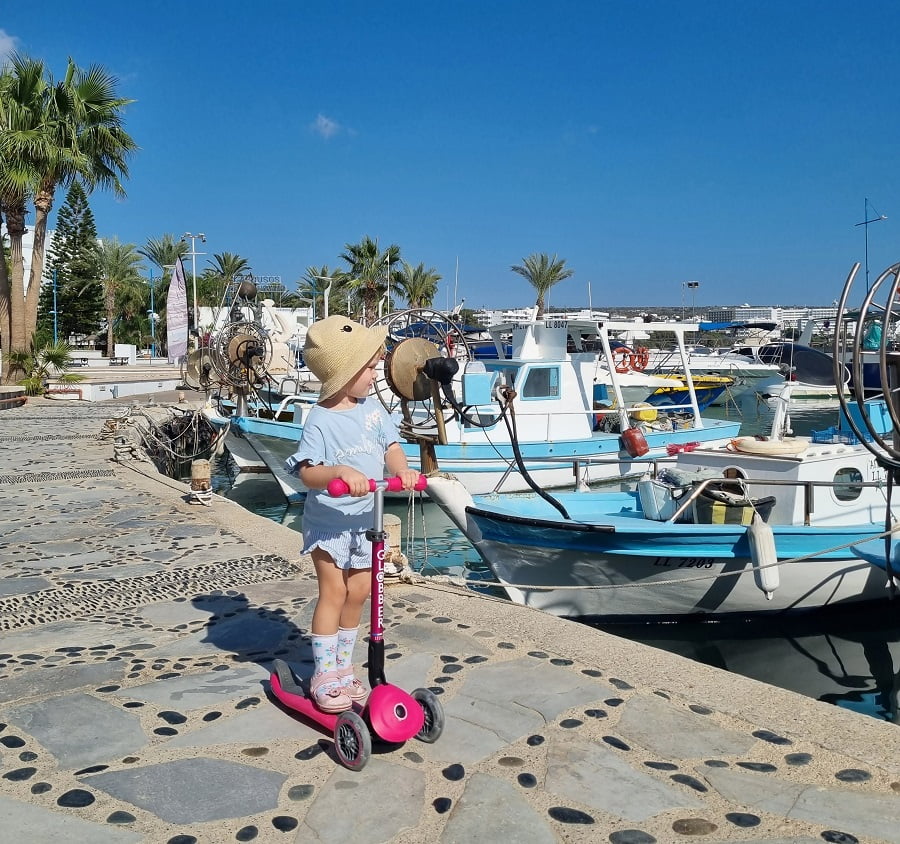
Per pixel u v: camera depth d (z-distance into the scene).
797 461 8.38
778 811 3.21
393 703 3.52
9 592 6.44
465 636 5.18
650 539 7.89
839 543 8.05
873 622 8.78
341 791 3.33
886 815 3.19
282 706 4.18
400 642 5.08
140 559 7.53
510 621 5.47
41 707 4.18
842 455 8.62
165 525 9.09
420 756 3.62
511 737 3.81
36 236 29.98
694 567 8.05
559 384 15.53
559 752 3.67
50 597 6.30
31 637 5.35
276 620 5.70
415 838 3.01
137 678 4.59
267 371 18.09
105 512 9.91
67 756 3.64
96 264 67.44
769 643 8.34
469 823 3.10
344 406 3.77
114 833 3.03
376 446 3.78
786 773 3.51
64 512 9.93
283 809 3.20
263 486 19.25
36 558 7.59
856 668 7.76
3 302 30.19
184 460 23.64
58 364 32.03
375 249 52.78
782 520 8.56
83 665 4.80
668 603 8.34
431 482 8.51
